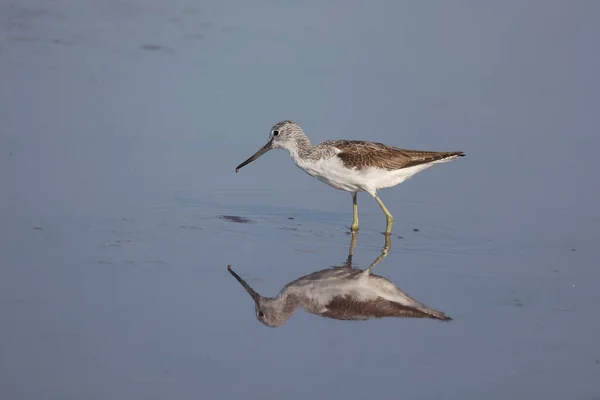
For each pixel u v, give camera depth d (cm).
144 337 1097
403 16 2536
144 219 1505
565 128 1956
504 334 1154
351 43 2348
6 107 1888
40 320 1125
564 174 1759
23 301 1173
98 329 1111
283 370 1041
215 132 1880
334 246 1462
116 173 1670
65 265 1296
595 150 1856
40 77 2041
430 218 1606
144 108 1950
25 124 1825
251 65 2188
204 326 1137
